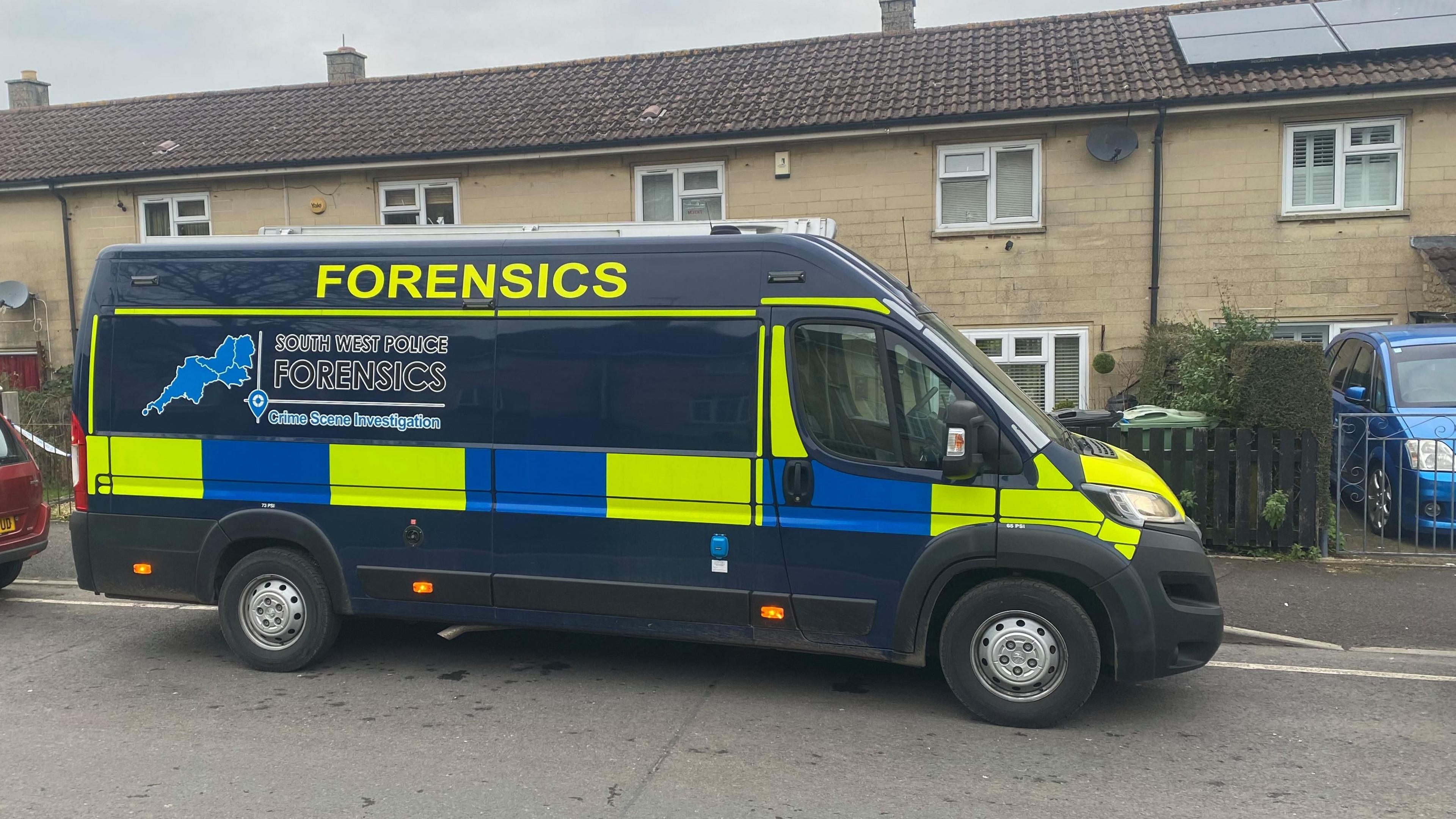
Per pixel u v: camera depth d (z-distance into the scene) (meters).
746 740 4.70
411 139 14.68
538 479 5.32
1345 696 5.29
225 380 5.70
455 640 6.41
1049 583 4.80
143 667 5.88
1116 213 12.50
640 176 13.91
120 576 5.87
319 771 4.34
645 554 5.20
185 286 5.75
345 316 5.53
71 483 11.16
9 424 7.82
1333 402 9.51
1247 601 6.88
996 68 13.76
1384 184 11.95
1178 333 11.64
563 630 5.43
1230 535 8.22
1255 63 12.42
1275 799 4.05
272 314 5.62
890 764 4.42
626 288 5.20
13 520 7.52
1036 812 3.94
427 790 4.14
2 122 18.50
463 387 5.40
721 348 5.07
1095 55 13.59
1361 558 8.02
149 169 14.99
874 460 4.89
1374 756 4.49
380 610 5.61
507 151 13.88
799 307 4.98
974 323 12.98
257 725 4.91
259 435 5.67
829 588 4.96
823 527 4.95
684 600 5.15
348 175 14.74
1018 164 12.81
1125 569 4.62
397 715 5.04
